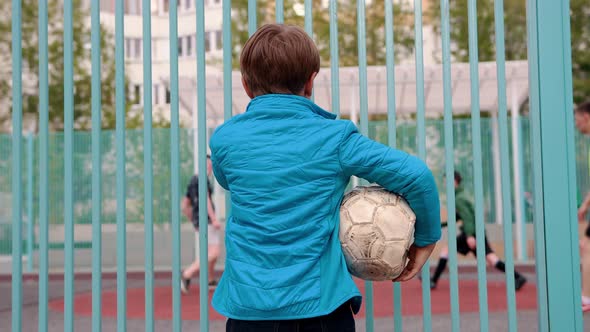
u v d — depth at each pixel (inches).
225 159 78.0
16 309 96.3
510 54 720.3
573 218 90.4
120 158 95.4
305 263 71.1
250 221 74.0
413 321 230.4
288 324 71.2
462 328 215.8
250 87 81.4
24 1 731.4
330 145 73.5
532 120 92.2
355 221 73.6
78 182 463.2
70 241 96.3
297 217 72.1
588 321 225.3
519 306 255.6
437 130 456.8
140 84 1181.7
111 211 462.6
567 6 92.6
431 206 74.1
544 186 91.0
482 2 715.4
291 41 78.3
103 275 416.5
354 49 685.9
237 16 700.0
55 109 749.3
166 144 471.8
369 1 695.1
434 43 754.2
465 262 428.8
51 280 402.6
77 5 771.4
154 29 1300.4
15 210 97.0
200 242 92.8
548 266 90.2
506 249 91.0
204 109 94.2
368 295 89.8
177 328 93.0
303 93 81.1
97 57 96.1
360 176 74.1
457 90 457.1
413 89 453.4
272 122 76.3
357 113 519.8
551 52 92.2
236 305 72.4
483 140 466.6
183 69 1279.5
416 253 80.2
